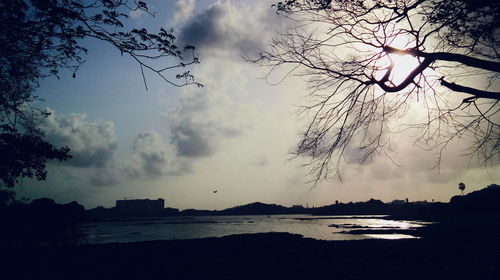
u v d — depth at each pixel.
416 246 17.62
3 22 6.98
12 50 7.55
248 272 10.84
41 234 25.28
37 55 7.73
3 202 17.02
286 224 91.56
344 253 15.23
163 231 65.88
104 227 87.62
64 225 31.72
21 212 24.33
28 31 7.20
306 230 59.09
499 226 36.47
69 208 36.56
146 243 20.30
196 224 105.75
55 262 13.27
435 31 6.09
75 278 10.34
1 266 12.41
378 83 6.25
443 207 107.88
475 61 5.47
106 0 6.66
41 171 15.13
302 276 10.05
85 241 29.73
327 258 13.70
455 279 8.85
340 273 10.34
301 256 14.42
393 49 6.12
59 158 15.62
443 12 6.18
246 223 108.19
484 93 5.52
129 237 47.78
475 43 6.15
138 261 13.38
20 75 8.17
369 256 14.15
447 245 18.05
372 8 6.33
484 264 10.93
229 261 13.19
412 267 11.20
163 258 14.15
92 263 12.98
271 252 15.89
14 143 14.12
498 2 5.65
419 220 80.25
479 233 29.06
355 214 197.75
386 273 10.20
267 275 10.30
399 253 14.88
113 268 11.89
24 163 14.71
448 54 5.68
